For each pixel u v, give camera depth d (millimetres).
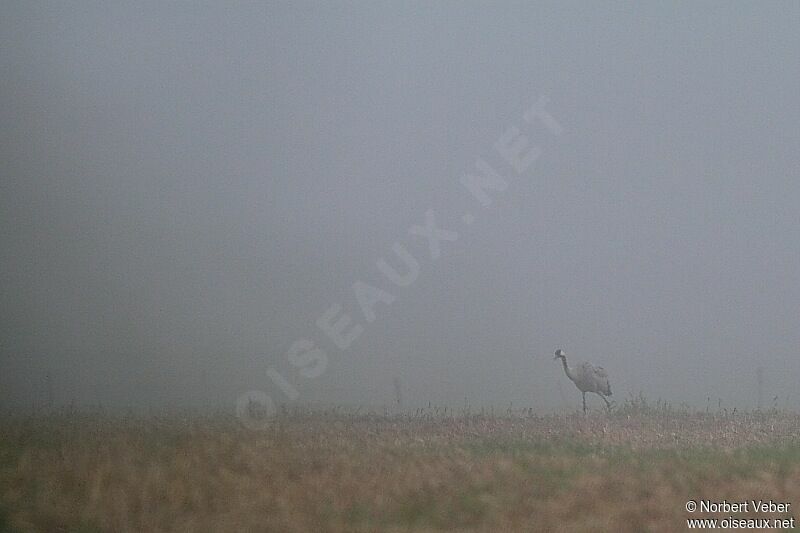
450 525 10586
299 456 14680
